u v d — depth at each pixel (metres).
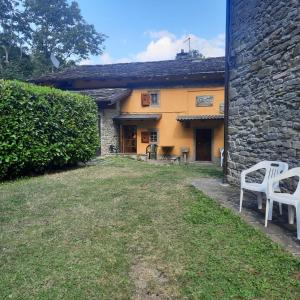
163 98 14.20
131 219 3.99
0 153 6.57
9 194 5.36
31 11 31.11
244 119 6.11
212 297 2.23
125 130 14.69
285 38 4.55
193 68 14.18
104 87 15.00
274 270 2.60
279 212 4.31
